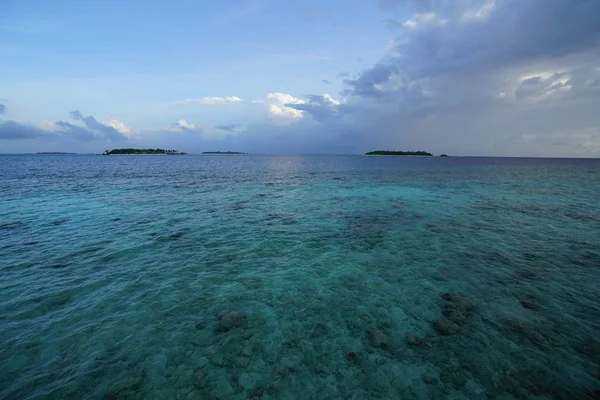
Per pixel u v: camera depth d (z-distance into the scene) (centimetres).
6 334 577
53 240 1151
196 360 531
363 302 736
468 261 991
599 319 645
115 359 526
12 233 1232
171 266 932
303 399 452
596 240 1205
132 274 868
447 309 698
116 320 641
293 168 6141
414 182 3397
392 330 622
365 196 2342
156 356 537
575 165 8531
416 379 488
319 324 645
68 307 684
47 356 524
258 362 529
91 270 888
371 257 1033
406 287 811
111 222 1430
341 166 7025
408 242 1193
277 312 689
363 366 520
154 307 697
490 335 595
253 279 856
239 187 2842
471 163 9675
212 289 793
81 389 457
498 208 1875
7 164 6925
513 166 7631
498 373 495
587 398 443
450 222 1512
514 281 838
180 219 1511
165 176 3944
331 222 1501
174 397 452
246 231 1323
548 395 450
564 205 1969
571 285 808
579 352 540
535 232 1326
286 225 1432
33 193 2256
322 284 830
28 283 794
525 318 652
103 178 3531
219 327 627
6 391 446
